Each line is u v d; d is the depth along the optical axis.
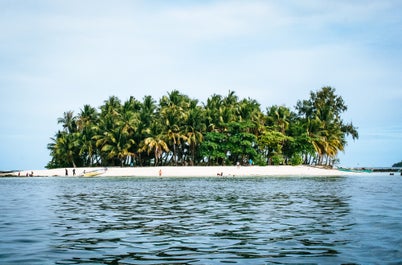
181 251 10.96
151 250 11.11
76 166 96.25
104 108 97.75
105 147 85.38
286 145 94.44
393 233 13.45
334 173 86.31
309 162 101.19
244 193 33.41
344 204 23.88
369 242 11.98
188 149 94.94
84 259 10.04
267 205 23.70
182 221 17.06
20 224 16.27
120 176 76.44
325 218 17.53
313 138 92.38
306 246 11.51
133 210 21.55
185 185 46.38
